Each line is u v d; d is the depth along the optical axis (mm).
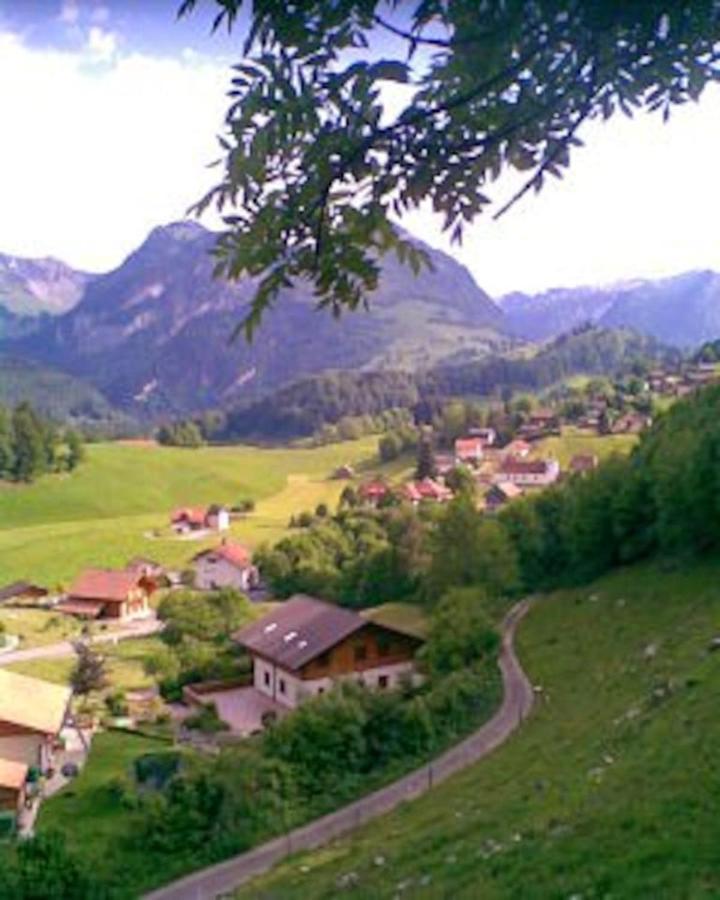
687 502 59344
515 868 16359
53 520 153625
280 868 27672
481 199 4785
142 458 186125
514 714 42094
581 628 54969
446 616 50969
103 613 100750
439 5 4094
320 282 4691
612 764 23984
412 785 34844
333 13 4070
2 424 164625
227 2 4004
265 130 4301
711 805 16312
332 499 167750
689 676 31062
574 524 69375
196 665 62719
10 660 77875
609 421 173500
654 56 4562
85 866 24656
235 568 110562
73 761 47094
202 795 32094
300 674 55438
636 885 13398
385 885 19859
